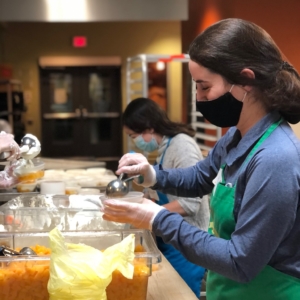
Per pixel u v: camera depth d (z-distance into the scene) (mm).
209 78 1197
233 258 1129
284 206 1094
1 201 2082
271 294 1243
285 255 1215
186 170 1680
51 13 3498
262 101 1229
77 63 6750
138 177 1641
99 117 7012
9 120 6012
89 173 2883
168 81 6773
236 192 1248
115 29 6867
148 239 1432
